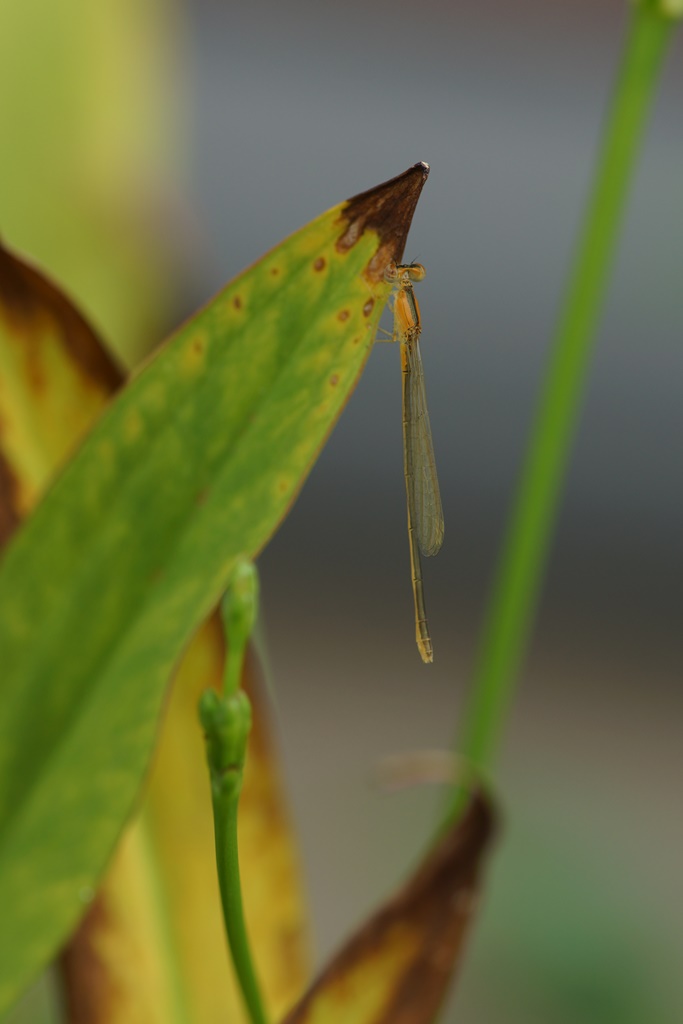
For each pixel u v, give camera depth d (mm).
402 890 224
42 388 230
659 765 581
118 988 239
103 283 287
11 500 229
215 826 184
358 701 608
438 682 626
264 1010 198
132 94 288
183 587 197
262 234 591
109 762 199
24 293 223
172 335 193
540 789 517
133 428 195
